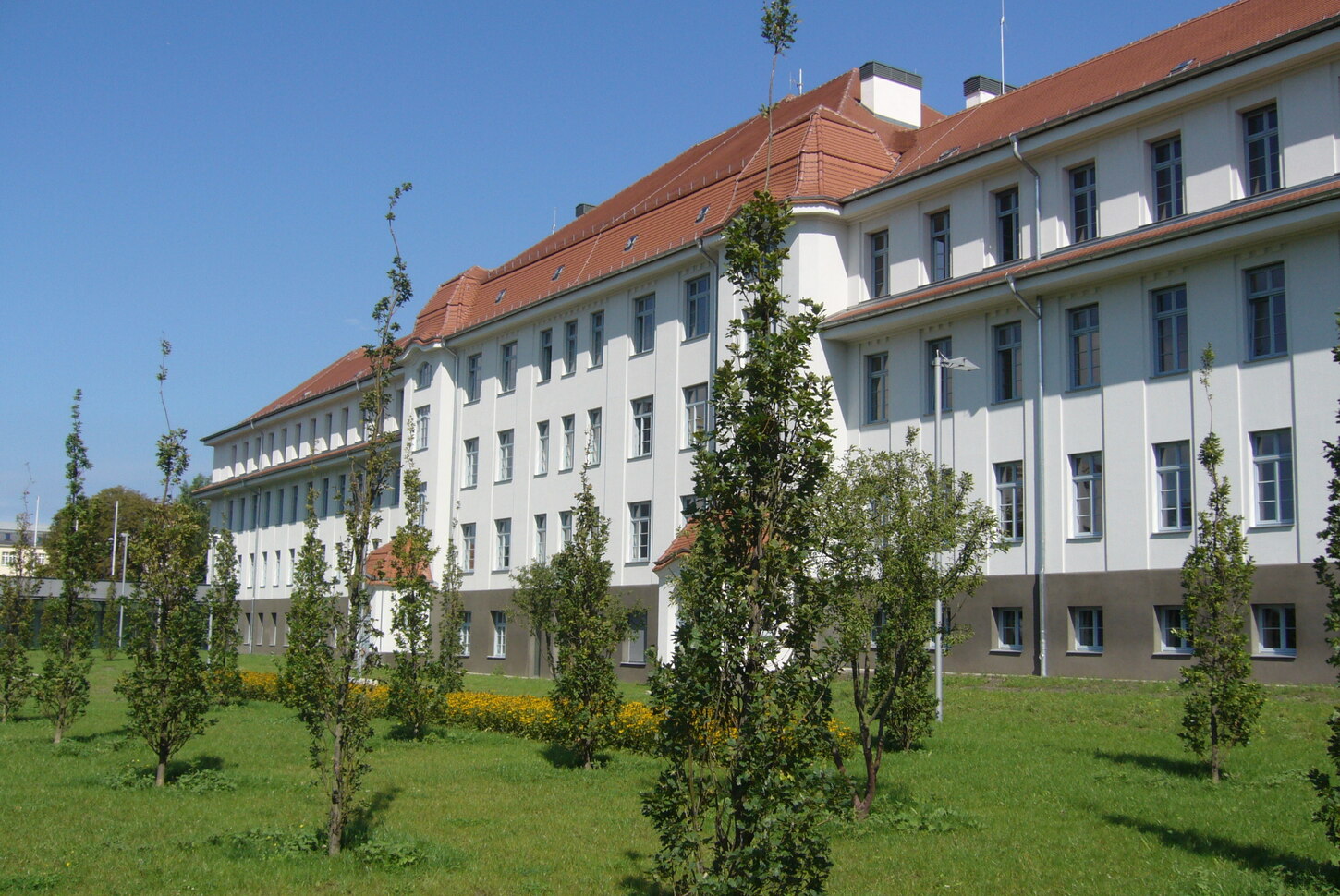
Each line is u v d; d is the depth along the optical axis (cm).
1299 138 2177
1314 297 2105
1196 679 1361
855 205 2962
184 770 1581
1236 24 2511
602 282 3534
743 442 816
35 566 2514
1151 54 2683
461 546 4262
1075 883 943
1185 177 2353
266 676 3009
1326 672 2030
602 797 1412
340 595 1375
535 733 1998
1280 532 2123
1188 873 954
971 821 1174
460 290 4506
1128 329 2402
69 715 1966
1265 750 1495
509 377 4131
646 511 3350
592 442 3628
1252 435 2188
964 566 1188
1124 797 1256
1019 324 2627
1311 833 1070
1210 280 2269
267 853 1101
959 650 2641
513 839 1174
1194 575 1363
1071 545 2458
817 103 3650
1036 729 1772
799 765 795
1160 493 2333
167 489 1565
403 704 2014
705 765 811
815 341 2947
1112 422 2411
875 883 966
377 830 1186
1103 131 2486
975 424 2672
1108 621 2370
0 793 1437
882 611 1227
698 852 804
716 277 3116
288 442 6075
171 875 1020
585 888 984
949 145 3027
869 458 1299
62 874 1019
